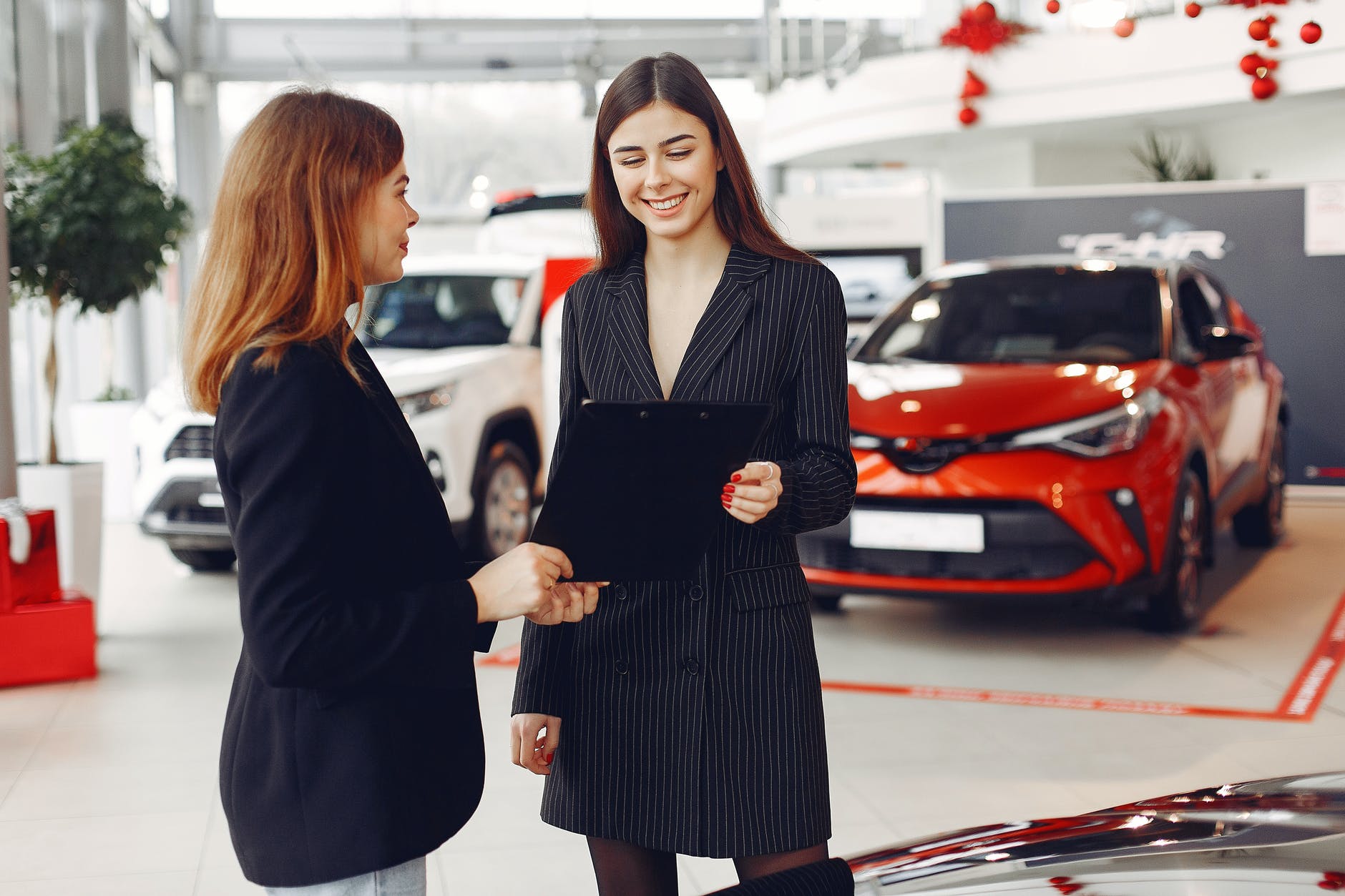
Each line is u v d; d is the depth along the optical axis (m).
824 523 1.49
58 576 4.36
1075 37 9.24
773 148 11.93
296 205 1.17
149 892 2.53
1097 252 8.20
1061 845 1.16
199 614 5.32
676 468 1.23
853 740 3.42
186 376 1.18
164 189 5.65
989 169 11.55
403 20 13.78
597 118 1.56
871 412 4.25
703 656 1.48
